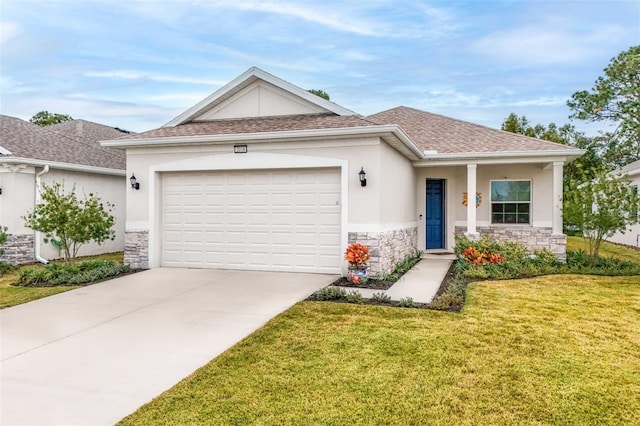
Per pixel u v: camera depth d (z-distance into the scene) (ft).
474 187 43.32
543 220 46.47
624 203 38.04
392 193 35.83
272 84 38.34
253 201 35.01
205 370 14.97
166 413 12.05
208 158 35.24
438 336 18.48
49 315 22.50
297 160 33.14
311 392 13.26
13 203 41.29
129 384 14.06
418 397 12.94
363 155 31.48
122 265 36.11
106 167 51.44
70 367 15.51
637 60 66.90
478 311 22.72
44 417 11.96
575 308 23.49
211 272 34.30
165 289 28.40
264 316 21.89
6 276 35.58
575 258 40.01
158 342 18.12
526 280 31.89
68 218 34.35
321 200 33.35
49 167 44.11
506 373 14.69
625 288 28.96
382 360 15.81
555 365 15.40
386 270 33.27
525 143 44.39
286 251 34.24
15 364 15.84
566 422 11.64
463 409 12.26
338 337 18.38
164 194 37.11
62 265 34.42
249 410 12.17
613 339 18.30
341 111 36.96
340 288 27.84
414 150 37.40
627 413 12.08
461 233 48.60
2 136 44.47
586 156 93.45
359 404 12.51
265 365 15.38
